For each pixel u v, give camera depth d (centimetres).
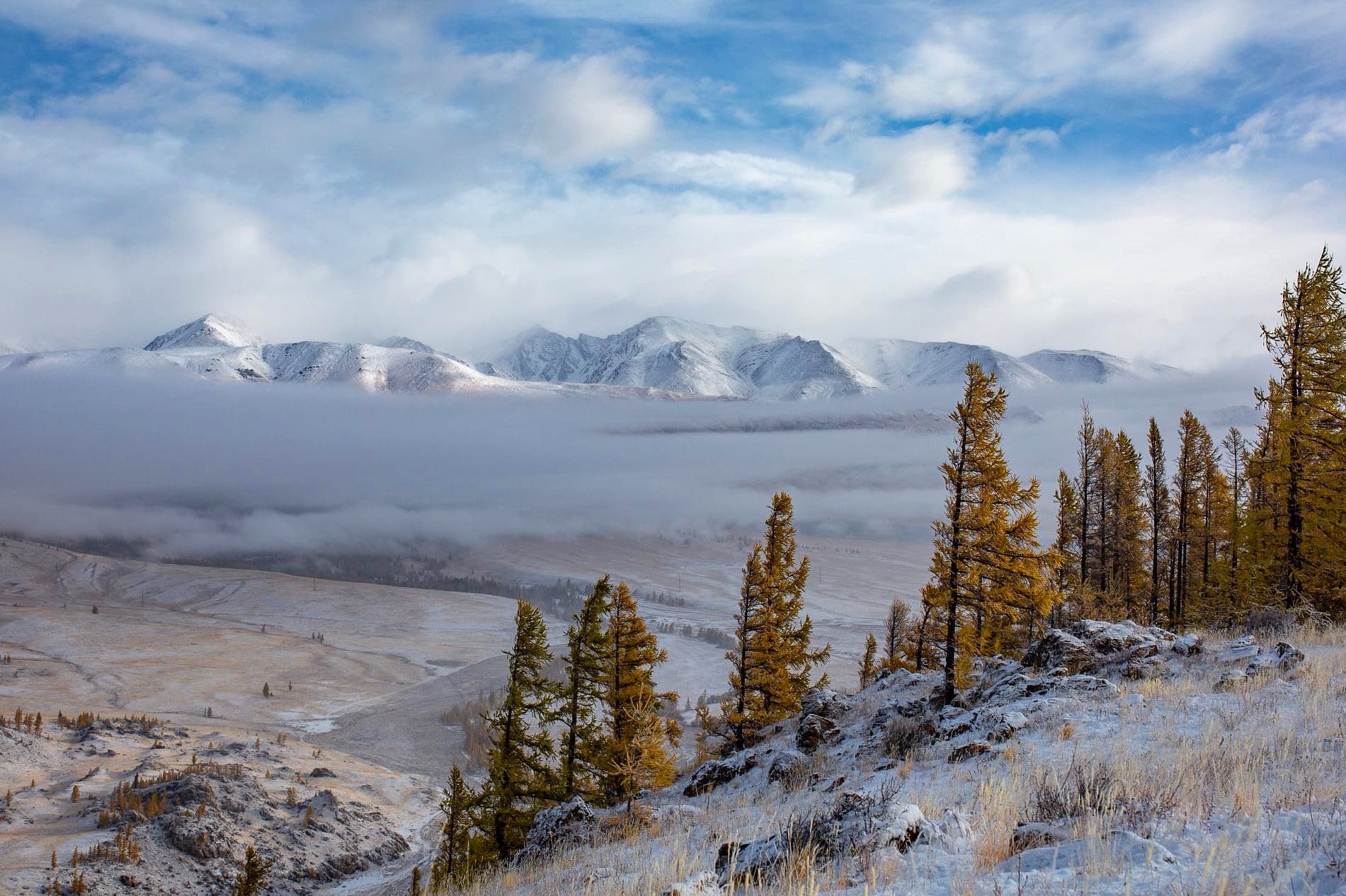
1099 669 2044
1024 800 870
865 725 2591
